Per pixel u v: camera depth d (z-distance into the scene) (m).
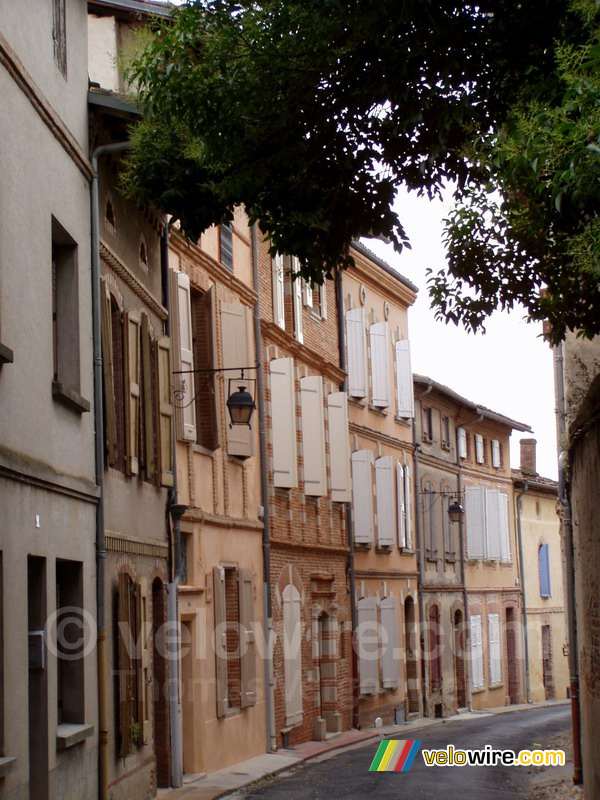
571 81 9.94
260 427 26.92
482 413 46.59
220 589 23.47
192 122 13.70
